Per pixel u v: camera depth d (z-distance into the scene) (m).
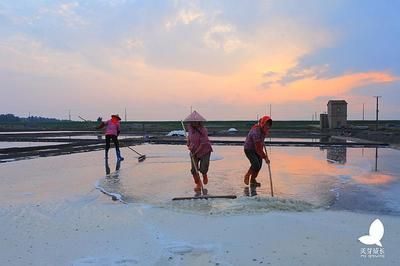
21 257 4.85
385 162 15.01
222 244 5.26
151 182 10.40
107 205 7.70
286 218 6.52
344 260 4.65
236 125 68.31
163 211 7.15
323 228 5.96
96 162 15.53
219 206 7.46
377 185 9.88
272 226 6.04
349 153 19.17
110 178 11.12
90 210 7.29
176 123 75.25
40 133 44.50
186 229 5.99
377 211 7.17
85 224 6.33
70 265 4.59
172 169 13.20
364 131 37.31
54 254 4.95
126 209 7.34
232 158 16.91
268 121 9.65
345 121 44.34
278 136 35.97
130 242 5.40
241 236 5.59
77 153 19.80
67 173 12.28
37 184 10.21
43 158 17.22
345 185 9.88
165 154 19.00
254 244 5.23
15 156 17.73
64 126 73.25
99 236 5.68
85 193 8.95
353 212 7.09
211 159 16.41
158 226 6.18
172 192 8.97
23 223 6.40
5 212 7.12
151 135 40.25
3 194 8.84
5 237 5.64
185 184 10.07
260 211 7.04
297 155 18.25
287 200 7.81
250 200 7.78
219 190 9.15
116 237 5.63
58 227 6.16
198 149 9.51
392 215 6.88
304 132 41.62
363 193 8.84
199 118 9.53
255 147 9.57
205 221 6.43
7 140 31.08
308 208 7.39
